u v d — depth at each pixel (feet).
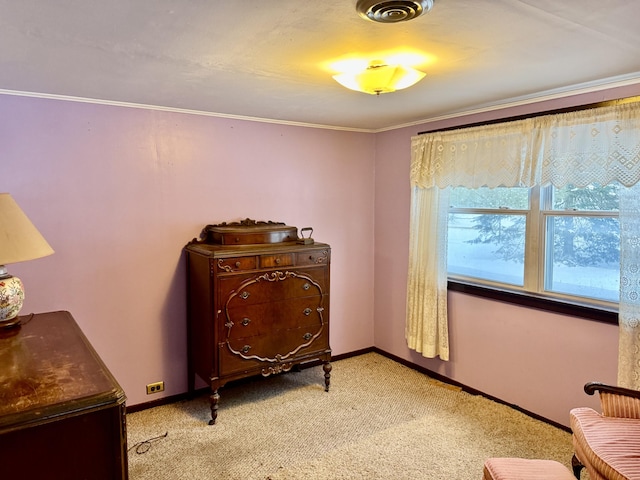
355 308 13.46
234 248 9.52
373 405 10.22
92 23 5.01
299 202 12.10
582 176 8.18
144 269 9.91
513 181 9.30
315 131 12.25
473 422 9.36
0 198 6.39
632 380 7.54
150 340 10.11
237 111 10.32
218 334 9.20
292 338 10.23
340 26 5.16
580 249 8.80
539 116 8.82
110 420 4.29
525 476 5.65
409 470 7.73
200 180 10.48
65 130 8.82
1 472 3.84
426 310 11.30
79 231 9.11
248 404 10.30
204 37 5.49
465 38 5.58
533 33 5.41
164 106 9.73
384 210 13.20
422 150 11.30
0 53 6.04
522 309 9.60
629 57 6.37
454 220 11.40
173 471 7.72
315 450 8.38
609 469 5.39
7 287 6.44
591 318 8.38
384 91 7.05
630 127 7.50
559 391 9.00
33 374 4.73
